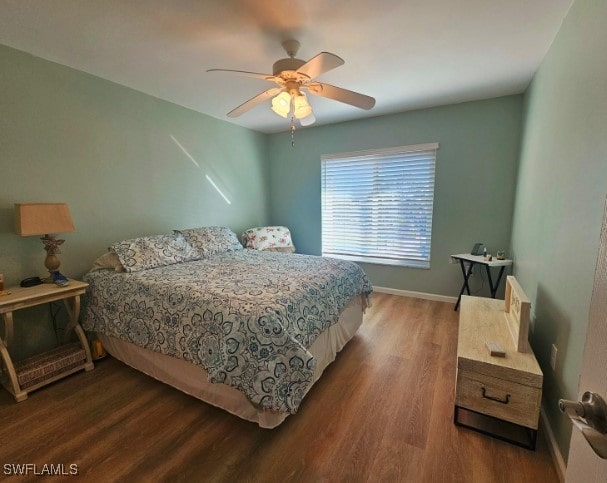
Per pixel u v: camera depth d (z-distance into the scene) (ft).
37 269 7.16
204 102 10.02
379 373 6.84
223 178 12.26
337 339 7.34
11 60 6.47
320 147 13.17
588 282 3.90
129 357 6.98
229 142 12.42
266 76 5.98
